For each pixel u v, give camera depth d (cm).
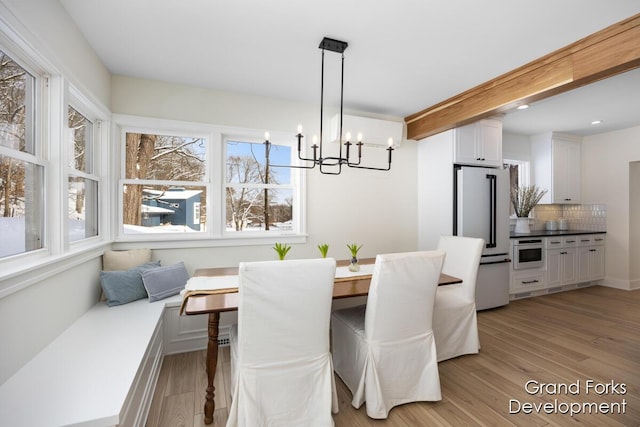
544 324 308
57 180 172
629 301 387
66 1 169
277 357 144
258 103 307
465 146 344
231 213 310
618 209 449
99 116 241
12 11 127
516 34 199
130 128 271
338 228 344
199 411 175
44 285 160
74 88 189
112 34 202
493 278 350
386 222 369
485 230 346
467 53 224
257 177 319
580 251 441
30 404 120
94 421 114
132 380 137
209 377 164
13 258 141
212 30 198
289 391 146
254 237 303
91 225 239
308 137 328
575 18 181
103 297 239
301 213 325
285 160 331
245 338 138
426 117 351
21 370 141
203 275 215
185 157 292
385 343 173
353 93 302
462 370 219
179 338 245
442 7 173
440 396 181
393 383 175
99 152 250
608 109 348
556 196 452
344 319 204
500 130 369
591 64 200
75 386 131
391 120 371
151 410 175
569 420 167
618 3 168
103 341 171
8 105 143
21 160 149
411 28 194
